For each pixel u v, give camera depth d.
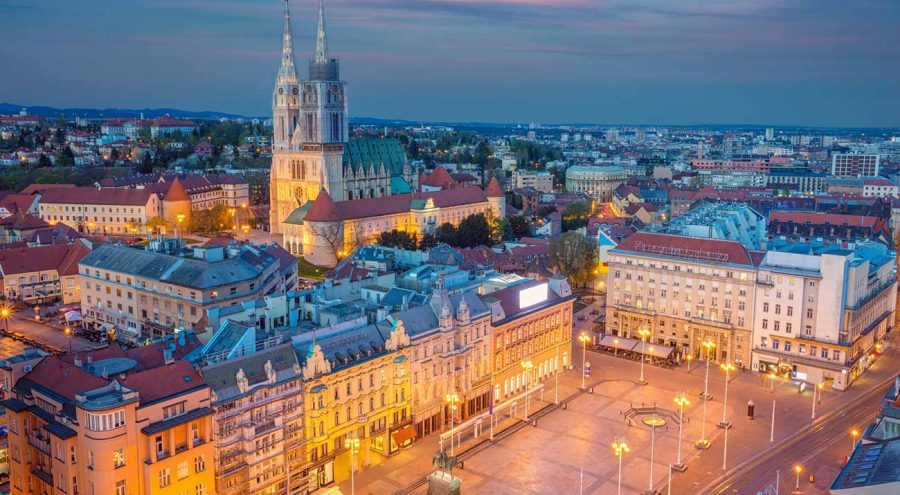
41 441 110.00
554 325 190.00
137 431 103.00
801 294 186.88
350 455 133.75
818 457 144.25
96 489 100.44
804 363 186.25
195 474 109.81
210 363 118.75
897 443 104.06
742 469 139.62
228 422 113.31
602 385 184.25
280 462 120.81
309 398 125.56
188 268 194.25
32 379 114.88
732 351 199.50
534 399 174.50
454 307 160.12
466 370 159.62
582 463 141.88
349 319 144.62
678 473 138.00
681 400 148.00
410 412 147.75
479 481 134.00
